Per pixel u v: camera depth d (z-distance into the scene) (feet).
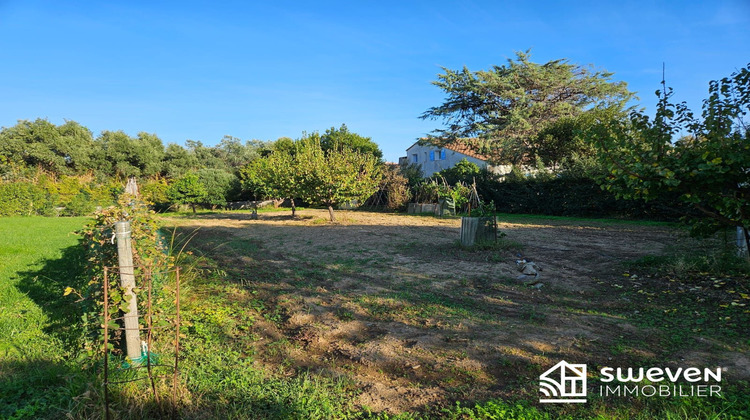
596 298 19.47
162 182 116.67
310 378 12.09
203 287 21.95
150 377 10.11
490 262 27.91
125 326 11.66
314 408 10.18
